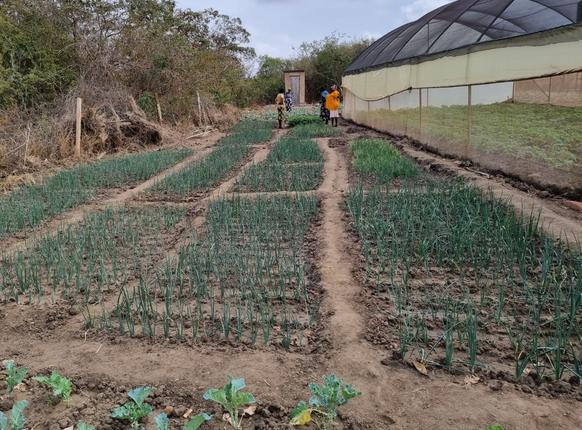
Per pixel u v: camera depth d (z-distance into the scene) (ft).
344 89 72.49
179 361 9.75
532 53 23.76
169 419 8.20
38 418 8.34
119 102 44.83
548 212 18.44
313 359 9.71
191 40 83.15
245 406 8.36
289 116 70.49
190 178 27.30
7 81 39.70
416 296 12.43
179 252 15.94
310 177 27.27
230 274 14.16
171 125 55.57
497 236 15.19
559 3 26.32
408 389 8.69
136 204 23.15
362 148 35.14
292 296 12.70
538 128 23.03
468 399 8.36
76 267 13.66
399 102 43.60
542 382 8.82
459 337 9.91
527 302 11.91
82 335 11.00
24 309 12.35
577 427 7.66
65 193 24.71
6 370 9.71
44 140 35.60
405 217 17.10
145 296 12.07
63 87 45.55
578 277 11.80
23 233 19.03
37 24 46.93
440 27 36.11
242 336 10.74
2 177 29.94
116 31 52.34
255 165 31.32
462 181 23.98
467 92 29.68
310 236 17.53
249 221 19.07
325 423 7.75
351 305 11.92
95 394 8.94
